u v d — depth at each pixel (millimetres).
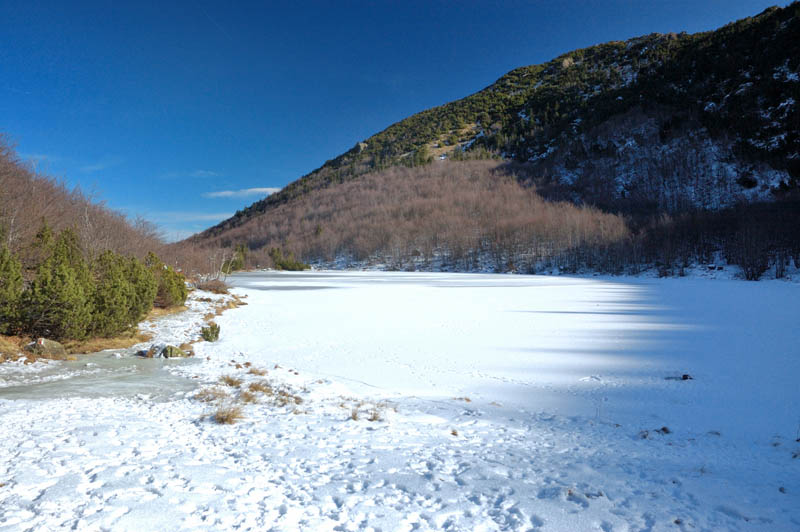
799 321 20984
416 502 4086
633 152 125625
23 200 18266
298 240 134250
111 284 14125
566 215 98500
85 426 5918
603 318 23625
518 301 32875
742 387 10602
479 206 128375
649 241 76625
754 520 3977
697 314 24312
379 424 7152
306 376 11742
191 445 5477
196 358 13094
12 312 11594
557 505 4098
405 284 53125
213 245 153125
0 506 3529
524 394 10523
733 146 106250
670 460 5777
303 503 3965
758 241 60562
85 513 3471
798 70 114125
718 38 159375
